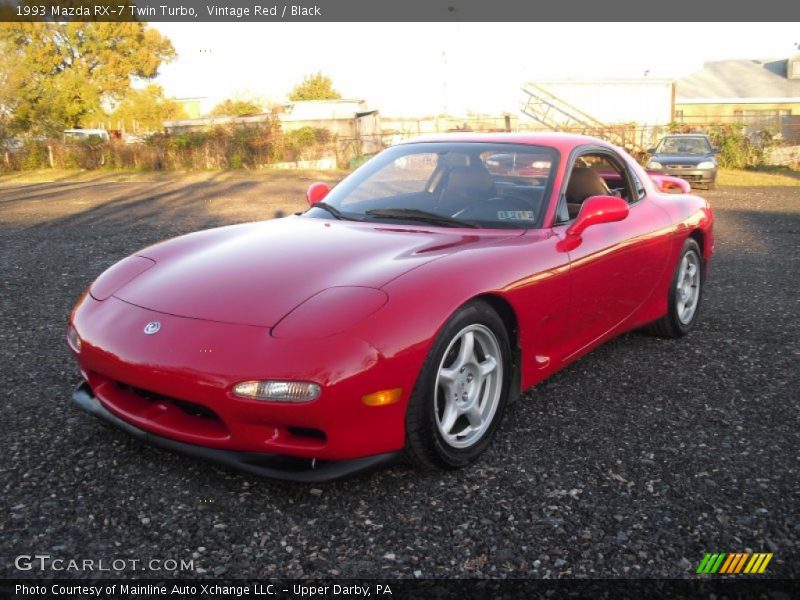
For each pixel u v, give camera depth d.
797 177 20.86
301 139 27.70
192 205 13.22
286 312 2.47
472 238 3.12
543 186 3.48
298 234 3.23
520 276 2.91
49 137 29.34
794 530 2.37
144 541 2.26
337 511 2.45
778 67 40.41
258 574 2.12
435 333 2.49
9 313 4.98
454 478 2.69
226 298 2.61
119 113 43.25
